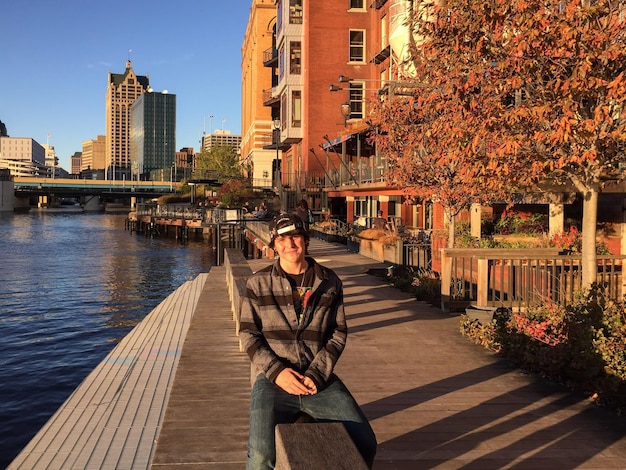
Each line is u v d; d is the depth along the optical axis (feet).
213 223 188.55
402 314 36.88
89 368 59.67
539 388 21.30
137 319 84.38
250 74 276.21
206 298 43.55
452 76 27.40
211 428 16.81
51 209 646.74
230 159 280.51
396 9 87.66
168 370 27.96
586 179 24.85
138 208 290.35
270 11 247.70
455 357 26.00
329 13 152.66
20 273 134.00
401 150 50.67
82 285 117.39
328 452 6.73
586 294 24.90
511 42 23.79
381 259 69.05
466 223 59.26
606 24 22.89
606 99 22.21
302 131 158.71
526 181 25.52
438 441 16.03
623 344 19.93
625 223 47.32
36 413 46.93
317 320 9.68
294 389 8.89
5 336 73.10
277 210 179.22
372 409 18.83
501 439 16.22
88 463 16.79
